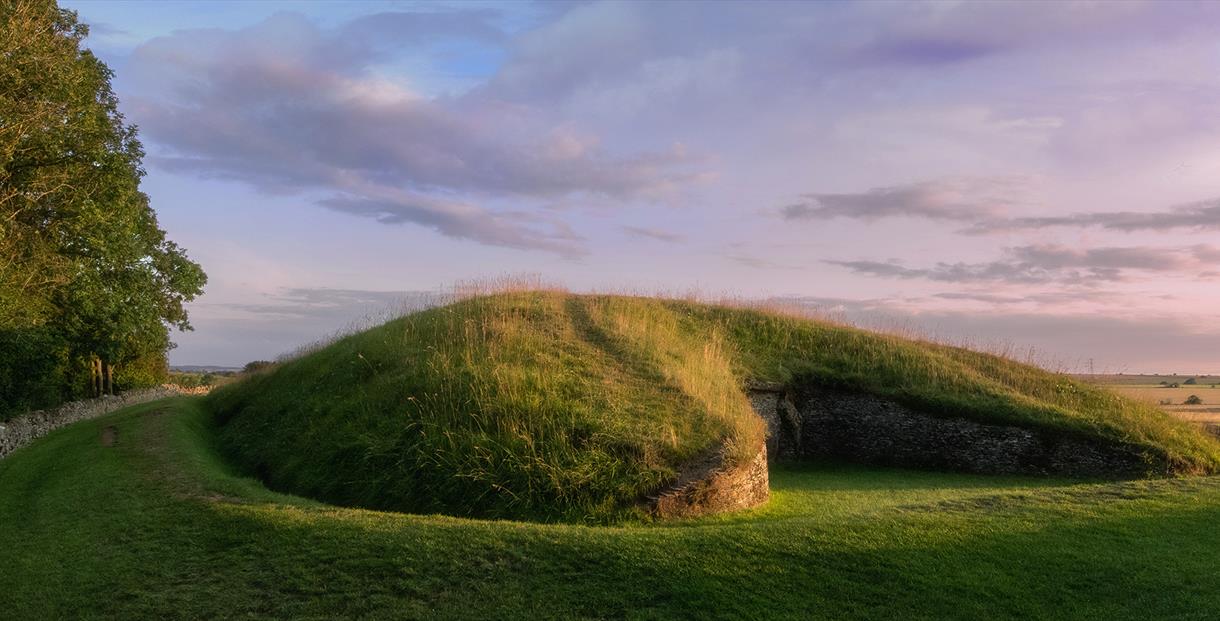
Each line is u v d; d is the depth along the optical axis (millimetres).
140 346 37750
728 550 9828
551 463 13484
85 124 26062
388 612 8578
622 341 19891
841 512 13133
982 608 8477
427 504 13273
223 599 9055
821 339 24969
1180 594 8727
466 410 15227
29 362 29609
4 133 23344
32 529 12305
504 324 20016
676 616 8414
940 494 16062
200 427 22562
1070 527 10781
